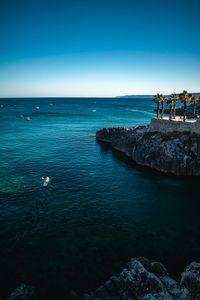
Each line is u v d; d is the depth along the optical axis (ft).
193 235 83.56
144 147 172.65
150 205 107.04
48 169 154.51
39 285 58.95
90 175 146.30
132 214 98.27
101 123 407.44
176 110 510.58
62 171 151.94
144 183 134.10
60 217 93.81
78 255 70.74
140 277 54.19
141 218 95.09
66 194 116.26
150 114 571.28
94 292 55.47
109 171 155.12
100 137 260.83
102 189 124.36
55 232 83.05
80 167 162.20
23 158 178.29
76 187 125.90
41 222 89.40
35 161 171.53
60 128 346.54
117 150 218.59
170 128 169.89
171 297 49.90
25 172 146.51
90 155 196.85
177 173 146.92
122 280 56.13
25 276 61.87
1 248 73.05
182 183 134.72
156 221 92.94
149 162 165.48
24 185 125.08
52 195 114.32
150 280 53.06
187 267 61.05
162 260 69.56
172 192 122.11
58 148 218.18
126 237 81.20
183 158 146.51
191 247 76.23
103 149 220.84
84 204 106.22
